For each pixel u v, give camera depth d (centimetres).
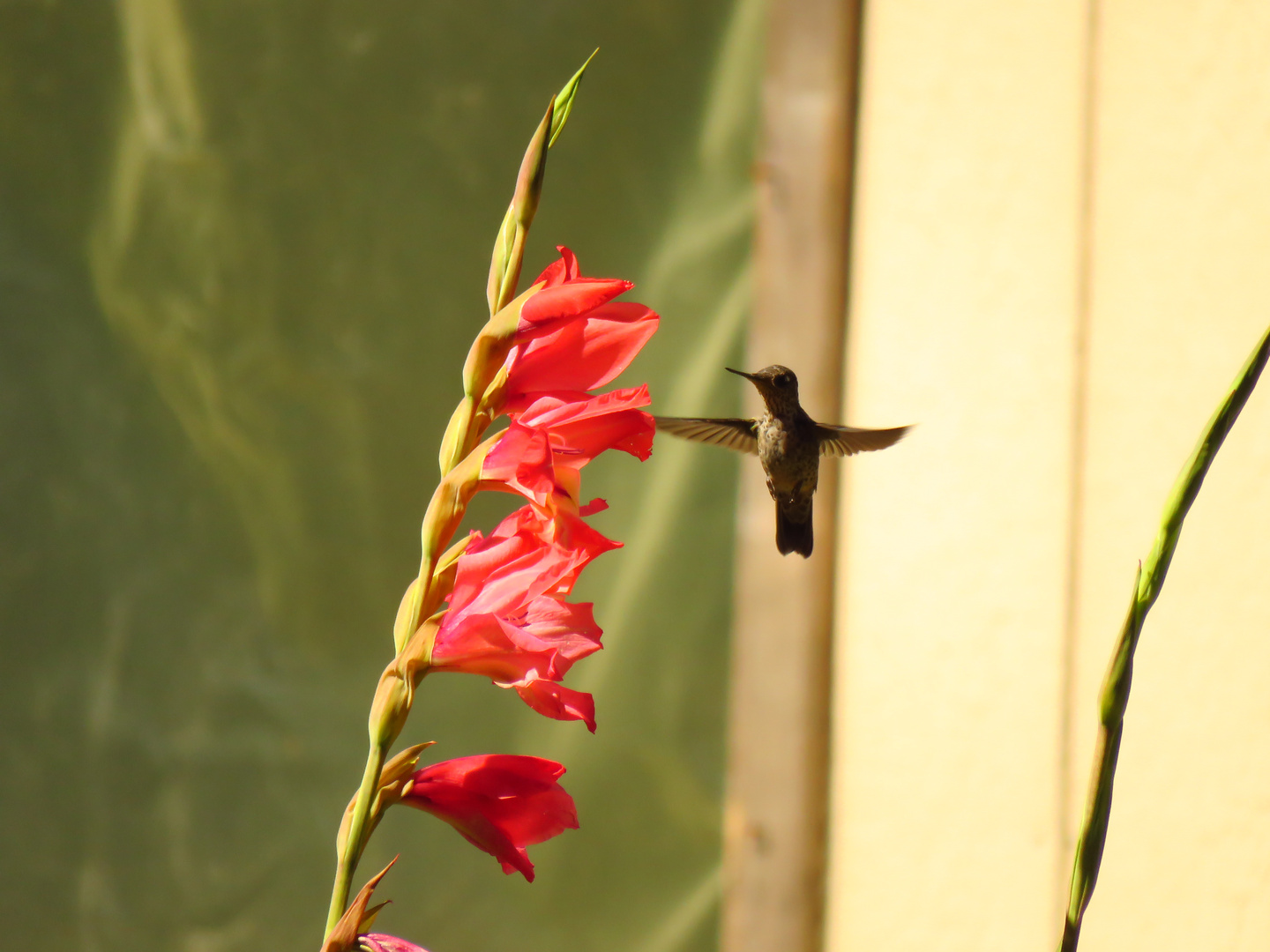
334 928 233
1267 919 285
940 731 291
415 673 235
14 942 293
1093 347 290
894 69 293
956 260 292
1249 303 287
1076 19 290
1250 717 286
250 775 294
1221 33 288
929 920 291
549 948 294
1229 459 287
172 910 294
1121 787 288
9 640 294
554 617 242
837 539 294
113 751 294
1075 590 290
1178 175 288
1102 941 288
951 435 292
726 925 294
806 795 293
